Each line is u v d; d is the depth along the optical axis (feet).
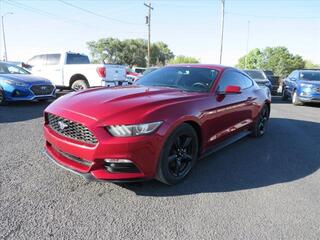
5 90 29.60
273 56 282.15
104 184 11.94
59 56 40.60
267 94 21.34
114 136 10.16
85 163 10.75
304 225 9.76
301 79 45.73
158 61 252.21
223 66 16.72
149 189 11.78
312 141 20.51
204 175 13.53
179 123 11.51
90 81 37.99
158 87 14.51
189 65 16.83
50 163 13.94
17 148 15.98
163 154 11.14
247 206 10.85
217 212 10.34
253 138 20.70
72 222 9.31
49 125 12.24
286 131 23.56
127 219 9.63
